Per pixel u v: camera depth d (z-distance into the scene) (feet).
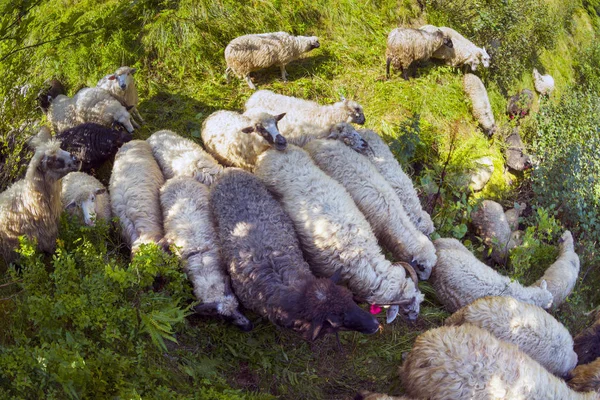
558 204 31.94
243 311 18.92
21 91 22.40
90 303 15.47
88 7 28.91
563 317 24.39
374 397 16.51
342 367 19.02
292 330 17.60
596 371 19.89
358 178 21.67
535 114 36.94
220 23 30.53
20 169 19.36
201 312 17.75
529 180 33.40
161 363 16.40
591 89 46.44
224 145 22.52
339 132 23.04
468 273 22.15
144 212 19.39
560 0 52.21
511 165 33.14
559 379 17.63
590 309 28.07
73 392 13.23
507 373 16.34
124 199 19.57
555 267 25.86
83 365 13.52
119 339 15.57
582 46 52.49
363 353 19.60
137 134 25.67
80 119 23.72
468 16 38.93
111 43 27.91
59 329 14.66
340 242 19.17
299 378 18.20
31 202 17.16
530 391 16.30
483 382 16.15
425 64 34.42
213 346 18.02
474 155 30.99
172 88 28.37
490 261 27.09
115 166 20.80
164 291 17.63
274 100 24.95
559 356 19.84
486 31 38.40
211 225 19.24
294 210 19.62
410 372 17.24
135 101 25.70
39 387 13.32
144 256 16.81
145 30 29.07
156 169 21.07
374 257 19.52
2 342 14.57
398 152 28.12
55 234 18.01
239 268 17.94
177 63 28.96
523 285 25.11
